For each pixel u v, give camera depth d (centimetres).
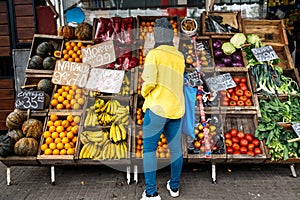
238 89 401
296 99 401
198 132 368
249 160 356
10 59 497
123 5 519
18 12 489
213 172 359
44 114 380
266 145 360
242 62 419
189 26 437
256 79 404
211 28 450
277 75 410
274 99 396
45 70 410
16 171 402
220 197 328
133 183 361
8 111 503
